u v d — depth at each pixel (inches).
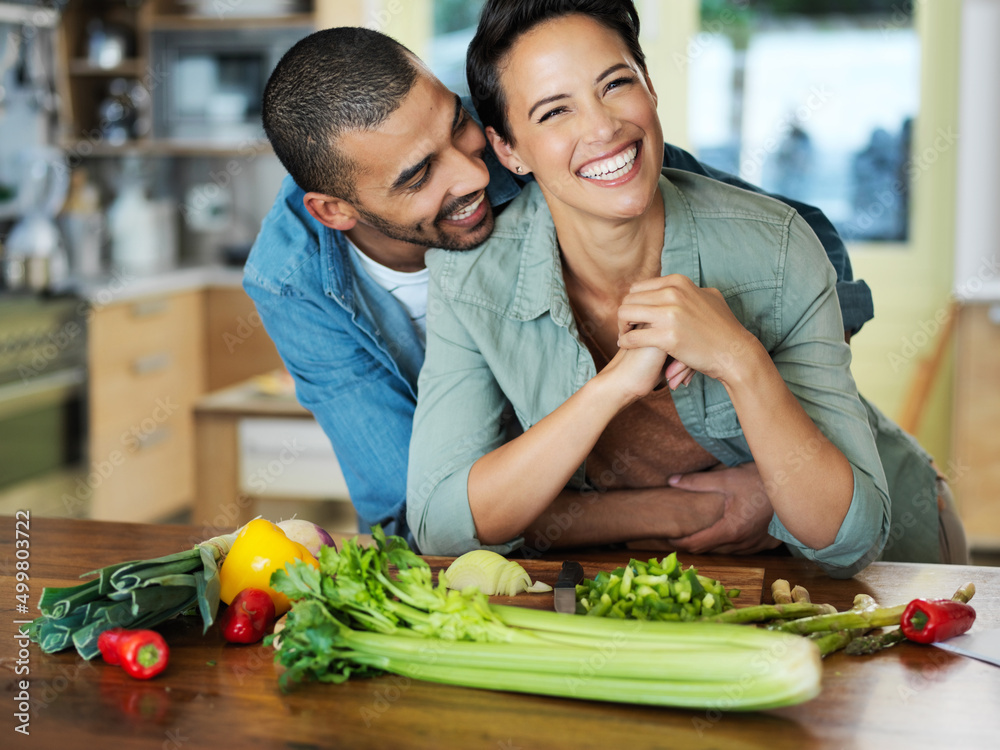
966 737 31.4
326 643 34.8
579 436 45.8
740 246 49.6
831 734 31.7
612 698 33.3
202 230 181.9
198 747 31.9
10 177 158.1
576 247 49.8
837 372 48.4
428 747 31.5
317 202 53.1
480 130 50.6
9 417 126.5
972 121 155.5
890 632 38.0
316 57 47.9
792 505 44.8
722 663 32.0
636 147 44.3
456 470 48.8
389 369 57.7
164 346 153.3
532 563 46.1
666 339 43.8
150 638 36.7
